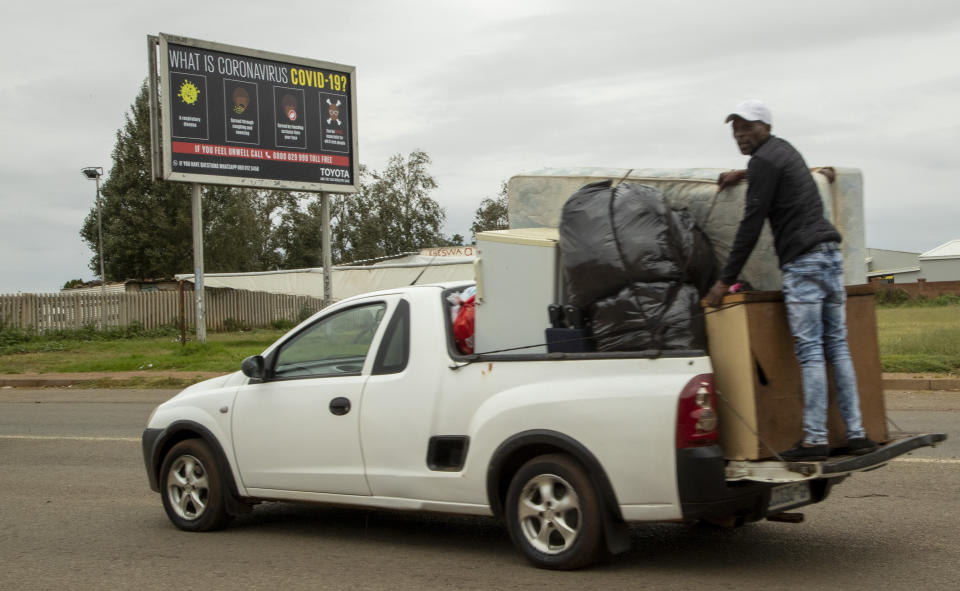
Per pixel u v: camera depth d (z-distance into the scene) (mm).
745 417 5023
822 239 5074
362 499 6129
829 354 5277
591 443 5113
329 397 6266
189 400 7070
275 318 37312
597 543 5188
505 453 5418
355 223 63156
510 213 6816
